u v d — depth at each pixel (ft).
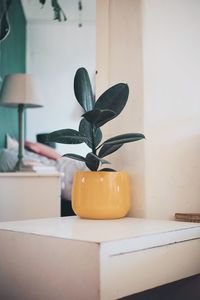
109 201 3.92
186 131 4.55
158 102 4.33
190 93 4.65
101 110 3.59
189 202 4.50
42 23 16.19
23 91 10.15
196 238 3.51
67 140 3.89
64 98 16.66
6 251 3.27
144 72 4.25
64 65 16.66
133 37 4.36
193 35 4.72
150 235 3.03
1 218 8.08
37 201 8.19
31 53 16.42
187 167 4.51
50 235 2.92
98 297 2.55
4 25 12.00
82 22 16.02
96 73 4.75
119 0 4.54
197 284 4.09
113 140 3.80
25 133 15.80
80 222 3.77
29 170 8.96
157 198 4.25
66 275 2.75
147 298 4.20
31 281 3.02
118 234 2.97
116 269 2.69
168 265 3.19
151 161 4.23
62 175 9.69
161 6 4.44
